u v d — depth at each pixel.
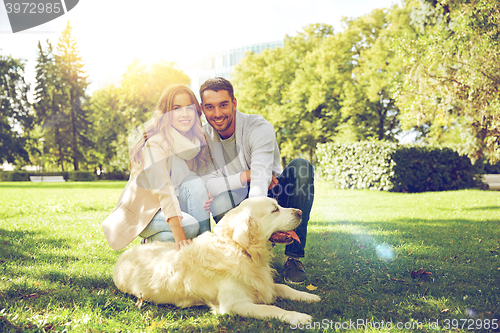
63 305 2.47
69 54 34.47
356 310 2.44
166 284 2.56
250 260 2.58
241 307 2.37
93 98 34.31
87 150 35.97
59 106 34.78
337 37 21.86
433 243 4.52
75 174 29.92
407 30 18.14
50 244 4.34
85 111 35.22
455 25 10.19
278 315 2.29
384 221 6.46
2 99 29.91
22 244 4.29
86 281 2.97
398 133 22.34
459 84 10.48
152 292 2.61
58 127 34.91
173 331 2.14
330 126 23.25
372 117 21.58
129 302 2.55
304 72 22.88
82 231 5.20
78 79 35.03
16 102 30.62
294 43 25.14
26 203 9.05
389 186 13.03
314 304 2.57
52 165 36.91
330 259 3.80
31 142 33.56
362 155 13.80
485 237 4.91
